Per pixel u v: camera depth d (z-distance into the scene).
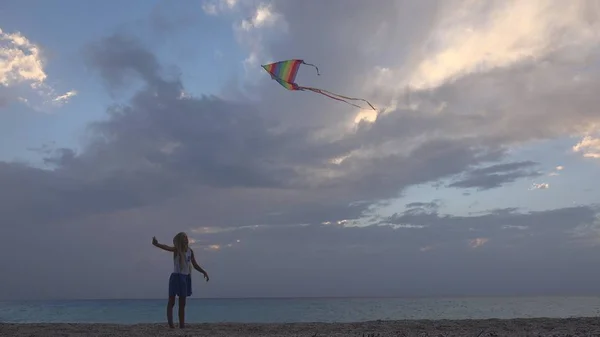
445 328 10.41
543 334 8.66
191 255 11.19
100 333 9.69
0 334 9.60
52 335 9.38
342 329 10.38
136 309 59.25
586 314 32.97
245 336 8.80
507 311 39.50
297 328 10.66
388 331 9.78
